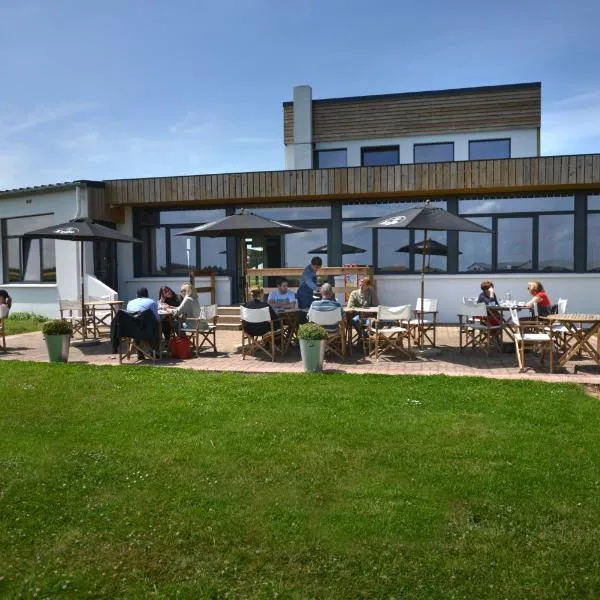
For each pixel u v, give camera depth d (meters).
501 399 6.35
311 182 13.51
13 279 16.55
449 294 13.91
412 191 13.18
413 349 10.07
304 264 14.67
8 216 16.27
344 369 8.12
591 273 13.16
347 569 3.42
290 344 10.58
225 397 6.58
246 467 4.72
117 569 3.47
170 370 8.03
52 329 8.88
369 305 10.19
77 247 14.66
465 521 3.87
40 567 3.51
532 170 12.47
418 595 3.19
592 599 3.14
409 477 4.49
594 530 3.73
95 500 4.26
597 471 4.52
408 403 6.23
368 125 21.20
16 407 6.43
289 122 22.42
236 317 13.44
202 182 14.13
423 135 20.75
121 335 8.70
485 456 4.82
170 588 3.29
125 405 6.38
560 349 9.80
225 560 3.53
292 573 3.40
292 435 5.34
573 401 6.28
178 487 4.42
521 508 4.00
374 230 14.25
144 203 14.70
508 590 3.21
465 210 13.77
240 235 11.88
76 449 5.18
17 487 4.46
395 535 3.72
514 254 13.61
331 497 4.23
